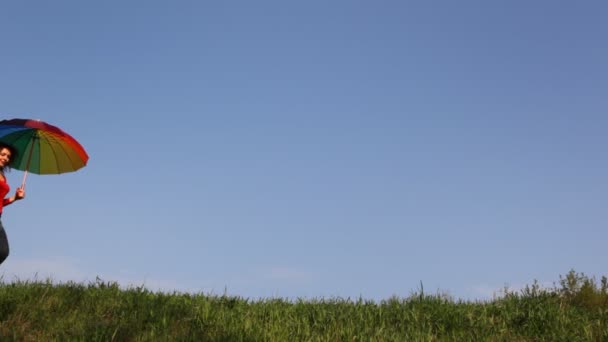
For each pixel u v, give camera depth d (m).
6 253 7.79
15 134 8.23
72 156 8.66
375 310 10.72
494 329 10.09
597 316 11.05
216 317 9.27
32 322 8.66
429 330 9.70
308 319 10.05
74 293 9.80
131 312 9.17
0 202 7.77
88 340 8.05
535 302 11.47
